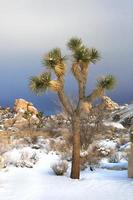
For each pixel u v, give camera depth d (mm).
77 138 15625
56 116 45469
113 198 11164
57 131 39531
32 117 50688
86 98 15633
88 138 27141
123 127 38812
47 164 20781
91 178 15477
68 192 12383
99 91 15422
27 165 19625
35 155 22688
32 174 17062
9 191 12719
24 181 15062
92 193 12070
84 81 15750
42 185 13930
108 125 38438
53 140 31328
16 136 36719
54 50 15492
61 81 15383
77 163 15586
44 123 45656
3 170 18172
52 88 15164
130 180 14633
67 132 33125
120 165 19359
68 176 16375
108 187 13031
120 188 12758
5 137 33562
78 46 15562
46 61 15305
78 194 11992
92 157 20719
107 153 24172
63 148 27250
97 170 18359
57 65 15219
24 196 11773
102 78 15492
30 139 33000
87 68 15758
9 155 22453
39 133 38906
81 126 27641
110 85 15367
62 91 15438
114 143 30953
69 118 32250
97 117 31422
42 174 17156
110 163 20594
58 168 17016
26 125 46750
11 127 48938
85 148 26844
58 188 13211
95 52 15727
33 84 15078
